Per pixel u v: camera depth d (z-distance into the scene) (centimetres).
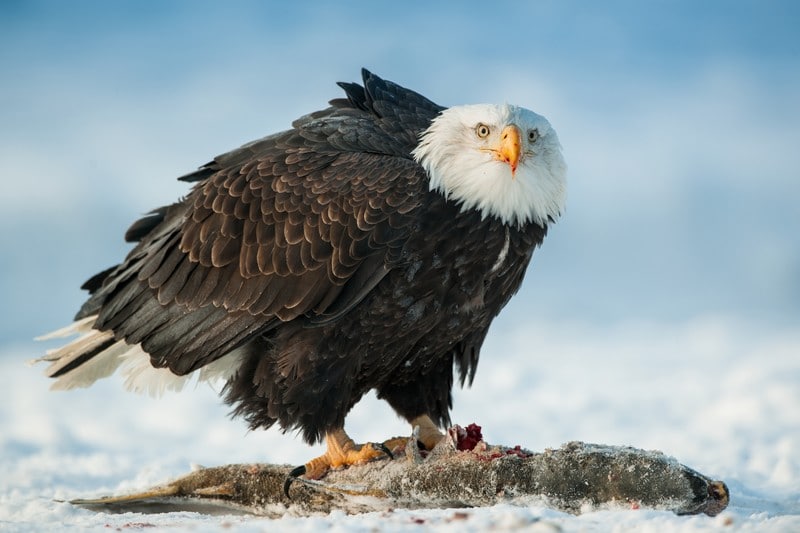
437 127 1205
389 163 1198
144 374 1298
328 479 1107
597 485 948
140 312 1259
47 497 1256
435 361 1282
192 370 1224
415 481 1025
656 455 953
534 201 1200
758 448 1527
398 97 1323
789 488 1252
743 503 1149
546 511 880
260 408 1219
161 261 1254
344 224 1173
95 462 1559
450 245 1173
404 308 1184
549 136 1224
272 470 1117
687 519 860
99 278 1397
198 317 1221
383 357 1212
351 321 1178
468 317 1216
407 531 827
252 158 1261
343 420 1194
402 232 1166
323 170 1205
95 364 1330
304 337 1185
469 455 1022
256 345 1219
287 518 965
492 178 1166
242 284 1202
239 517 1086
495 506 936
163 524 978
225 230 1216
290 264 1184
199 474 1129
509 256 1202
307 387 1181
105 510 1134
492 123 1176
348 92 1337
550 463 972
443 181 1176
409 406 1300
